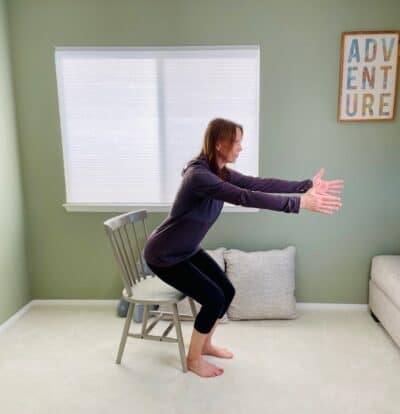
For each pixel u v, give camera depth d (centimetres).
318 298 293
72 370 217
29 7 271
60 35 273
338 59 264
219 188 178
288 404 186
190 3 264
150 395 194
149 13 267
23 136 287
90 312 292
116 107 282
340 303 292
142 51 272
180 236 193
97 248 298
